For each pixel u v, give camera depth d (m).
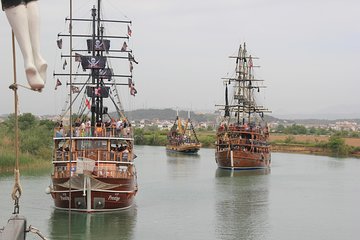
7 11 6.71
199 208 58.00
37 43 6.78
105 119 57.69
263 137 113.44
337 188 78.25
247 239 43.88
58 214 50.12
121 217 50.25
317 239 44.44
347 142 185.00
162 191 71.81
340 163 131.62
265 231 47.16
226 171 105.44
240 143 108.94
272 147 188.62
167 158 141.00
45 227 44.88
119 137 51.31
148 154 157.62
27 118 115.25
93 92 53.75
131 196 52.88
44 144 100.69
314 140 198.50
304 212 57.00
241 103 127.69
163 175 94.88
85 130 50.69
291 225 50.00
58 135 51.38
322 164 128.00
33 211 51.44
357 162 135.62
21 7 6.70
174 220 50.72
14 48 7.01
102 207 50.50
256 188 77.38
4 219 46.94
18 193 8.05
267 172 104.94
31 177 77.31
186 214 54.06
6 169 82.81
